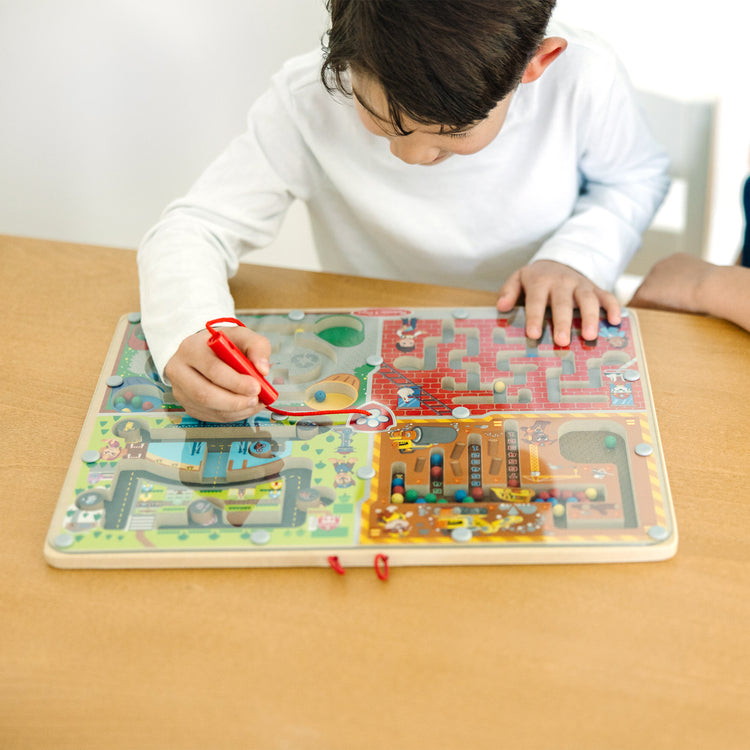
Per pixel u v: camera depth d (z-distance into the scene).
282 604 0.62
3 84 1.37
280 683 0.57
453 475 0.69
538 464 0.70
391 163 0.98
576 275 0.90
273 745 0.54
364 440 0.73
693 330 0.85
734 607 0.60
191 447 0.74
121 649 0.60
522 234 1.04
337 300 0.91
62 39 1.30
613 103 0.96
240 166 0.98
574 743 0.53
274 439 0.74
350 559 0.64
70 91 1.36
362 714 0.55
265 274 0.95
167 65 1.30
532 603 0.61
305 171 1.01
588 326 0.83
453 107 0.64
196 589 0.64
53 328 0.89
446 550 0.63
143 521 0.67
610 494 0.67
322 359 0.83
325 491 0.69
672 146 1.32
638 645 0.58
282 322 0.87
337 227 1.11
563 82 0.93
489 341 0.84
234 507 0.68
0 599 0.64
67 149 1.43
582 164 1.04
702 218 1.40
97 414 0.77
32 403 0.80
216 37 1.26
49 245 1.00
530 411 0.75
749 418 0.74
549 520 0.65
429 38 0.61
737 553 0.63
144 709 0.56
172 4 1.24
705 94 1.26
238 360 0.74
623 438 0.73
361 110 0.73
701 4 1.17
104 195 1.48
